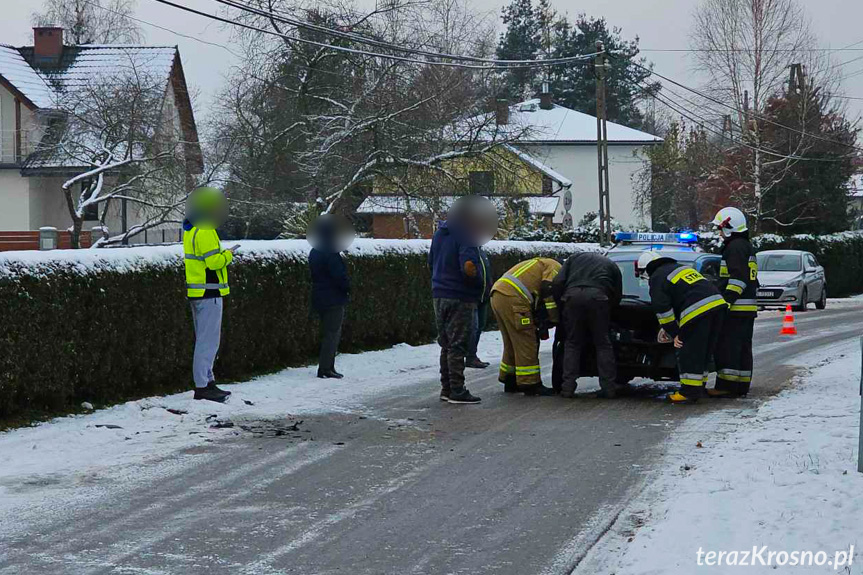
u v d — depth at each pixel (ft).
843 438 28.37
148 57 148.05
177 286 38.78
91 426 31.17
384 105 100.01
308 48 103.50
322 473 25.70
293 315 46.78
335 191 101.76
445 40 110.52
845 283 142.20
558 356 40.14
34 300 31.55
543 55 265.34
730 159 163.63
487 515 21.81
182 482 24.66
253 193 102.12
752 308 38.70
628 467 26.43
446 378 37.83
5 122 143.13
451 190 101.24
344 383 42.19
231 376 42.32
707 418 33.96
